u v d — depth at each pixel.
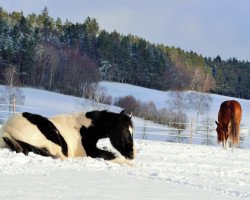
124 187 5.35
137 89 99.94
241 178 8.52
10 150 7.85
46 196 4.30
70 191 4.71
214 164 11.04
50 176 5.71
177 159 11.36
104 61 109.56
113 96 86.06
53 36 111.19
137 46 118.62
